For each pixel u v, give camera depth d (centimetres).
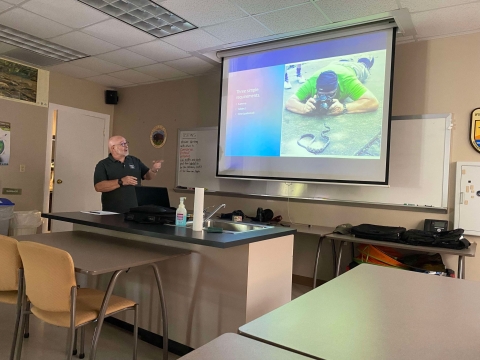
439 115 341
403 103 362
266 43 397
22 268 200
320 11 310
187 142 516
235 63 429
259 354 83
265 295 224
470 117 331
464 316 111
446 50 344
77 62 472
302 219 415
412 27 326
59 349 238
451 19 308
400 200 357
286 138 395
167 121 542
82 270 174
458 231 309
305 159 382
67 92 536
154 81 548
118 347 244
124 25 354
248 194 453
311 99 379
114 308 195
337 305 119
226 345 88
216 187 486
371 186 364
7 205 435
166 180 539
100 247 228
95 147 576
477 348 89
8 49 432
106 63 471
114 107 598
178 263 238
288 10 311
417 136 351
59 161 531
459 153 335
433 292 136
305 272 413
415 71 357
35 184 504
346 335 94
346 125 357
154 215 244
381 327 101
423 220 348
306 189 409
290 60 392
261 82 411
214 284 222
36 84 500
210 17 329
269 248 227
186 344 233
